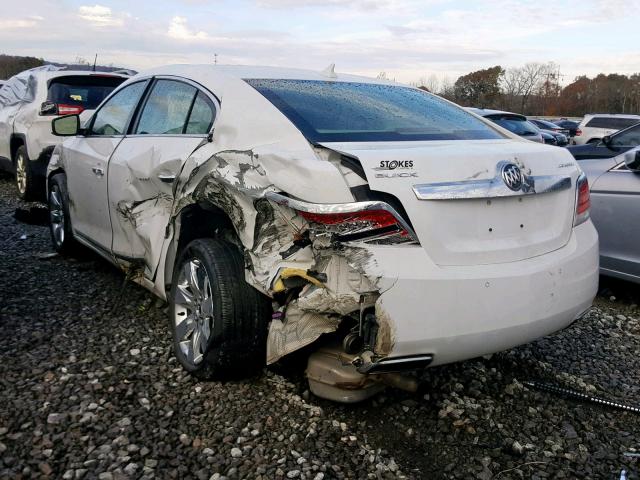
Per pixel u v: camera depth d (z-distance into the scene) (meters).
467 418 3.16
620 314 5.00
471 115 4.04
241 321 3.12
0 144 9.33
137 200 3.97
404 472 2.72
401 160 2.73
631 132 5.66
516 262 2.91
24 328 3.92
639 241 4.96
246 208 2.99
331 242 2.63
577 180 3.32
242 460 2.69
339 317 2.72
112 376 3.36
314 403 3.18
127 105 4.61
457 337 2.72
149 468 2.61
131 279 4.23
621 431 3.15
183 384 3.32
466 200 2.79
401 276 2.59
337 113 3.34
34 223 7.11
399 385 2.90
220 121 3.37
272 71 3.90
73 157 5.06
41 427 2.85
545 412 3.26
